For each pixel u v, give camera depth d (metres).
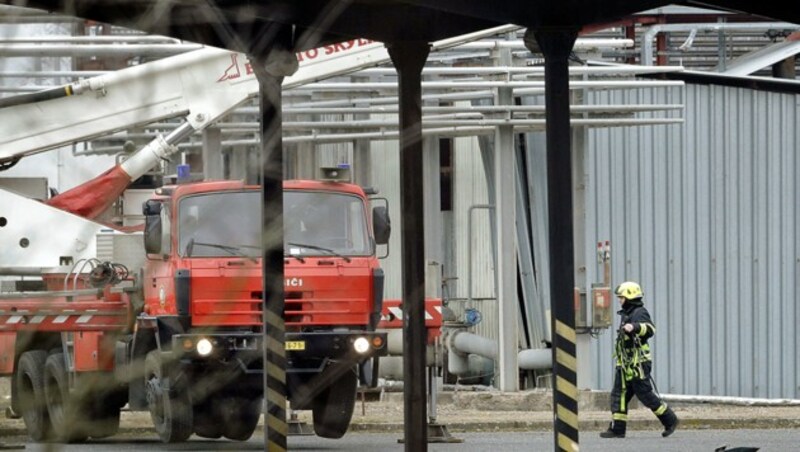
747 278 92.44
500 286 81.94
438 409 80.50
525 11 33.84
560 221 34.03
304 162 88.50
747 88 92.06
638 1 34.25
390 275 99.00
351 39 38.69
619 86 78.75
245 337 53.94
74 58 21.27
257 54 33.41
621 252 92.75
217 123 67.44
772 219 92.25
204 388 22.83
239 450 55.97
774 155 92.19
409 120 38.12
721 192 92.38
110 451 55.22
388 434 68.69
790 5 35.28
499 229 81.56
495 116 80.31
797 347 92.31
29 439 30.17
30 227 16.83
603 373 92.81
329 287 57.12
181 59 66.19
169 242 55.88
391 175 98.94
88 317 55.69
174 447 57.50
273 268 35.34
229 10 32.28
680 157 92.25
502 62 79.00
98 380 14.85
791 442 64.81
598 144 92.81
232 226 55.97
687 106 92.31
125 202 67.31
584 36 85.75
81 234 16.89
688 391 92.62
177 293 54.88
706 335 92.44
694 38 106.56
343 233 57.91
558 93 34.00
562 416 34.09
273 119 33.81
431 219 87.25
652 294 92.81
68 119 61.75
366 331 57.28
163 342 55.41
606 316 81.88
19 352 21.72
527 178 93.94
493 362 91.00
